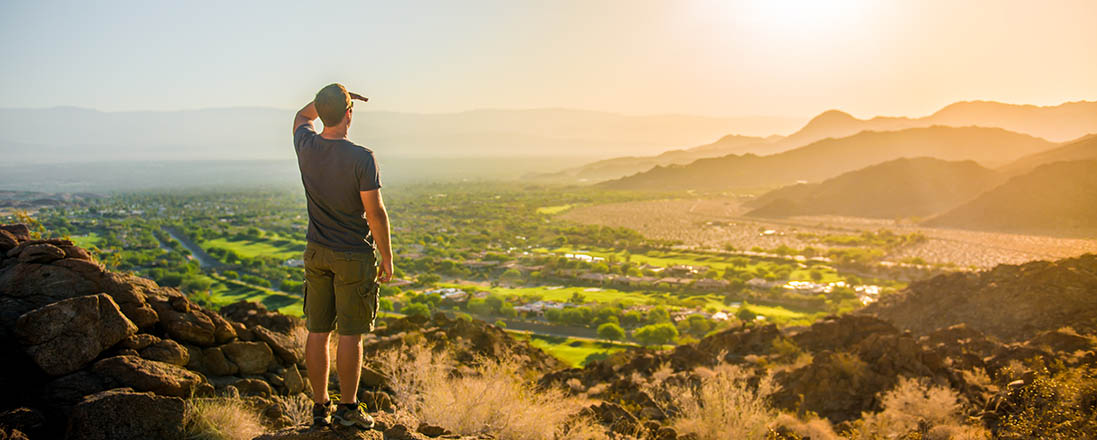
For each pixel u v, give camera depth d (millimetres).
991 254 124812
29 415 4719
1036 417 8531
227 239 170250
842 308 73250
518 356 16547
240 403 5969
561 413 8078
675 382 13547
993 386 12766
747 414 9781
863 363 13836
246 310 11242
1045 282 25953
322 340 4398
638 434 8828
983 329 25734
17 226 7277
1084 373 9102
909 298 32281
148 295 7266
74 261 6656
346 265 4191
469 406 7180
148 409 5078
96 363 5590
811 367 13930
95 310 5781
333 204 4152
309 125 4633
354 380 4379
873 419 11516
